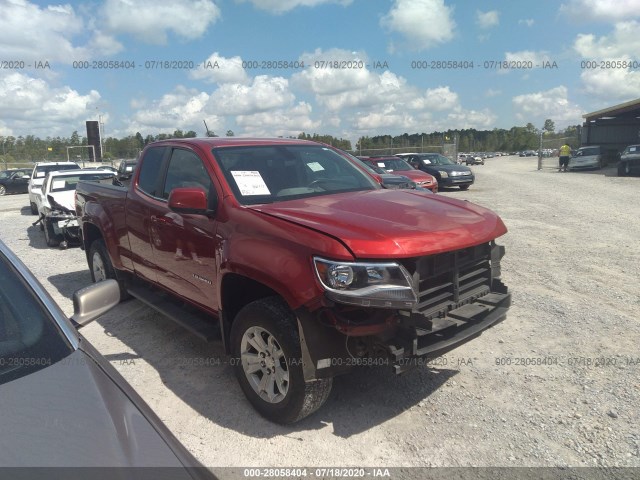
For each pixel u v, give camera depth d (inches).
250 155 175.6
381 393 153.9
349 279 118.2
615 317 207.2
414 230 130.0
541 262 299.3
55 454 62.5
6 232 517.7
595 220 451.5
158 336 205.2
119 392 77.9
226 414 145.7
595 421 135.6
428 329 120.3
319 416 142.9
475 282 146.5
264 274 130.7
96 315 98.3
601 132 1679.4
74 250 404.5
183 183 179.5
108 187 234.5
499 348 181.6
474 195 717.3
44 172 692.1
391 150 1525.6
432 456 124.0
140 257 205.0
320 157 192.1
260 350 140.6
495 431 133.0
